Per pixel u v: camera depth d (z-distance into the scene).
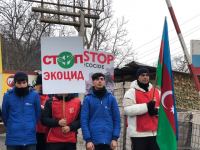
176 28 5.60
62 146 6.25
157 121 6.18
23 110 6.15
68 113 6.23
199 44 7.31
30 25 33.03
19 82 6.13
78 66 6.33
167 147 5.84
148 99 6.18
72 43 6.34
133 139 6.15
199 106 15.55
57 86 6.30
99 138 5.94
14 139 6.10
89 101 6.04
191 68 5.59
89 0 17.56
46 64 6.34
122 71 15.36
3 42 32.69
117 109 6.14
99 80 6.05
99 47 29.20
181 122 8.58
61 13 16.73
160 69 5.93
